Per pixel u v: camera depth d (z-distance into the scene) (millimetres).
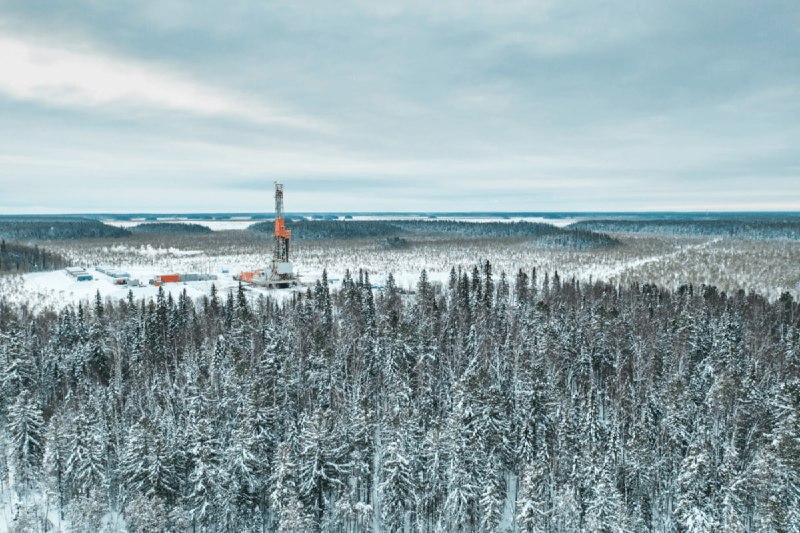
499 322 134375
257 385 82562
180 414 91812
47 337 136375
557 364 104500
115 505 80938
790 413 73938
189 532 73312
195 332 133375
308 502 69062
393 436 71000
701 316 124500
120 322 140875
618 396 91938
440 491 72188
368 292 170000
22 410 80688
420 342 106812
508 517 75812
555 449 79750
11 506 77938
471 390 80688
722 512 66000
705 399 90125
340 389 96875
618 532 62844
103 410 90688
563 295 174875
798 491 63906
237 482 70438
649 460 77312
